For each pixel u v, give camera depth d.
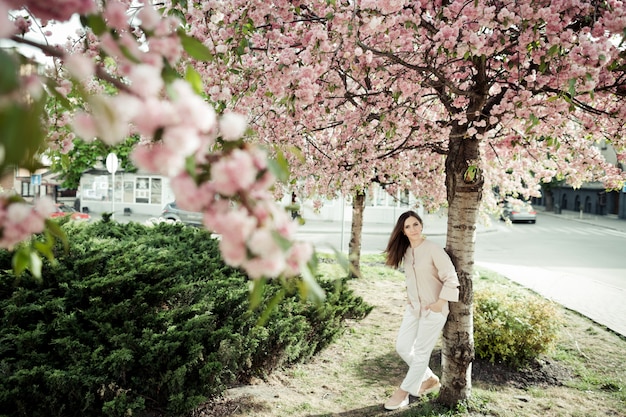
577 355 6.01
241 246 0.99
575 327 7.21
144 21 1.15
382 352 6.02
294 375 5.16
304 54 4.00
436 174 8.09
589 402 4.73
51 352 3.87
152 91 0.89
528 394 4.92
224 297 4.86
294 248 1.07
